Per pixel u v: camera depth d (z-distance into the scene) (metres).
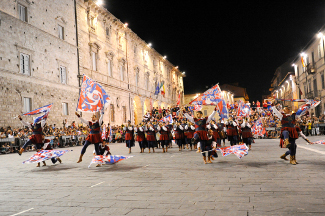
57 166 11.12
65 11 31.61
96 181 7.65
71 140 26.83
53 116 28.17
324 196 5.29
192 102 12.16
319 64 41.22
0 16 22.69
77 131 28.72
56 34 29.81
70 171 9.62
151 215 4.56
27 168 10.90
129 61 47.03
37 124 11.52
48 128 24.95
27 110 25.19
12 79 23.42
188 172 8.55
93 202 5.50
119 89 42.38
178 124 18.20
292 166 8.95
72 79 31.92
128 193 6.12
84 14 35.19
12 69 23.59
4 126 22.27
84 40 34.75
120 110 42.28
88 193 6.28
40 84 26.69
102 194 6.13
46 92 27.47
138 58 51.16
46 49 27.92
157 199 5.53
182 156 13.83
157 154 15.59
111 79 40.53
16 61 24.08
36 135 11.47
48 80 27.78
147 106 54.56
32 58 26.00
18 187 7.21
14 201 5.80
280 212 4.45
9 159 15.29
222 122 16.17
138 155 15.21
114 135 33.09
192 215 4.48
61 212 4.93
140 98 50.22
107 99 11.20
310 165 9.02
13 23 24.00
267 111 36.44
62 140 25.33
